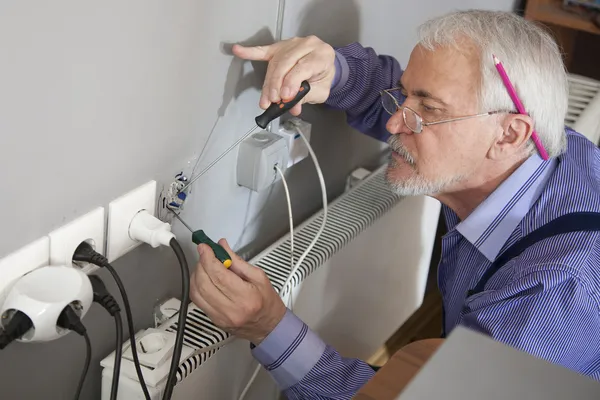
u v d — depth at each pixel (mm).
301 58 1146
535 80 1113
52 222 882
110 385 1048
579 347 1067
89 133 889
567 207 1142
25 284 833
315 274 1316
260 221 1382
